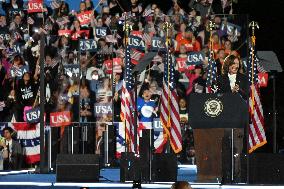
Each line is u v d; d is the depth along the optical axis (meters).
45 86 36.22
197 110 24.33
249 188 23.39
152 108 35.69
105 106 35.91
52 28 37.81
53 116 34.66
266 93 41.69
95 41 36.44
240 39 36.66
